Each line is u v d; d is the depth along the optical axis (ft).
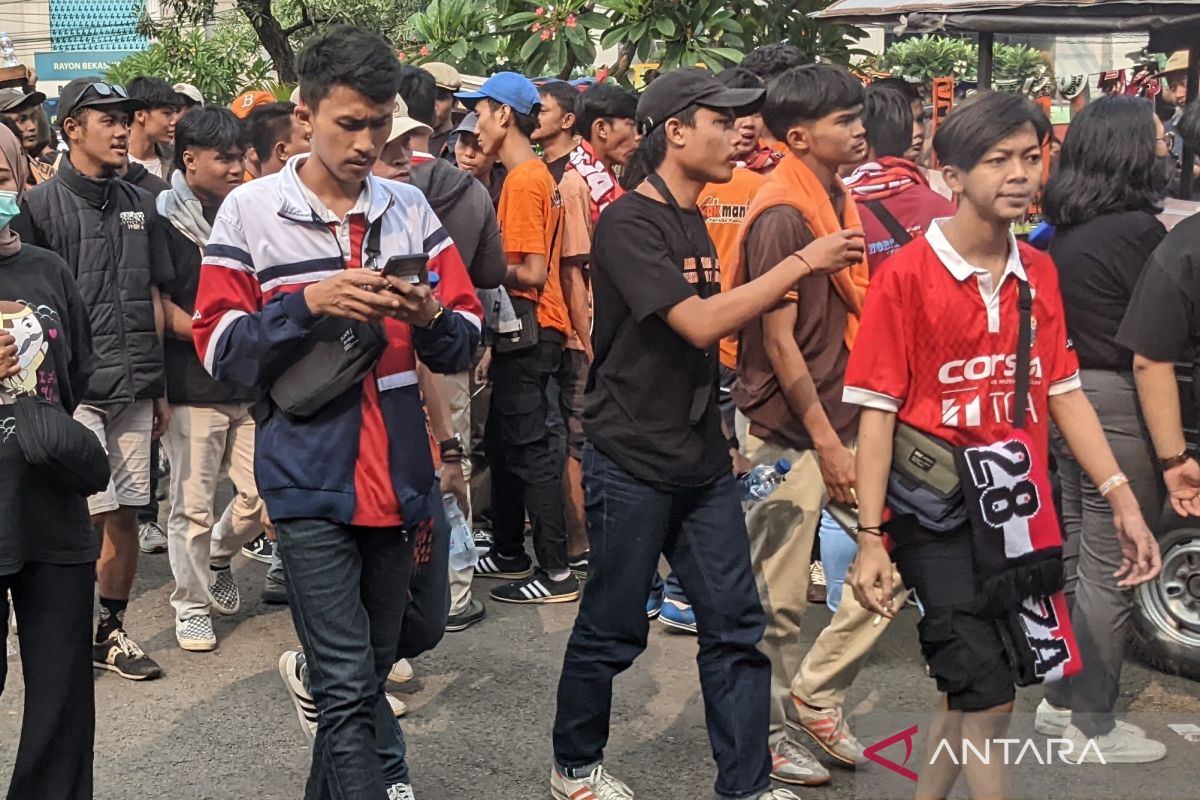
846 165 12.22
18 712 14.66
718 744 11.59
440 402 14.76
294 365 10.25
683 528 11.64
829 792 12.67
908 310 9.71
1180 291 11.88
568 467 18.66
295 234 10.34
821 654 12.94
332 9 59.21
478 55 31.60
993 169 9.32
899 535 10.02
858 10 21.01
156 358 15.65
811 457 12.56
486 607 18.03
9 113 22.22
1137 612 15.35
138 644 16.79
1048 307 9.98
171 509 16.46
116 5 146.00
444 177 15.71
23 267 10.84
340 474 10.28
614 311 11.30
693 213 11.39
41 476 10.54
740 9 30.50
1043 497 9.83
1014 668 9.72
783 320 11.87
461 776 13.07
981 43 20.44
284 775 13.20
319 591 10.37
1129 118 12.79
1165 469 12.35
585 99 18.52
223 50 58.08
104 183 15.49
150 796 12.78
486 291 17.53
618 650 11.80
